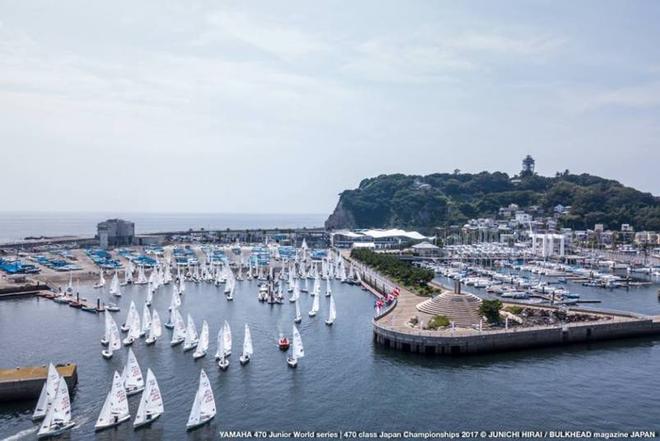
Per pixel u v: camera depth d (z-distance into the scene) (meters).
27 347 171.38
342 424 116.06
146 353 165.00
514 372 148.25
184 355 163.12
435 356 162.12
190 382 139.88
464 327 177.00
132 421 116.44
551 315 195.50
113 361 157.00
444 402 127.25
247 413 121.31
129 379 130.88
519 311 198.62
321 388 136.12
